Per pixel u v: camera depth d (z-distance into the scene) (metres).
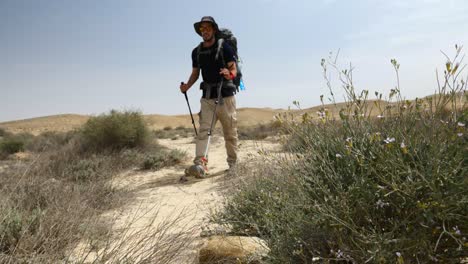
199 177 6.13
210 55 6.28
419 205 1.67
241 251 2.45
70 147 9.80
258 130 17.94
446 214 1.67
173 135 25.28
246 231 2.93
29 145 14.55
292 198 2.41
